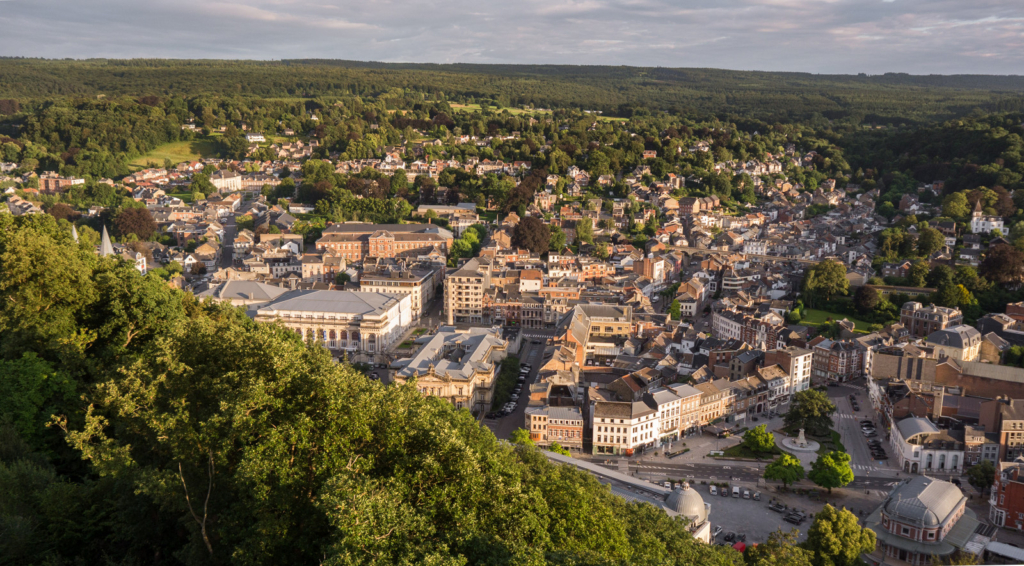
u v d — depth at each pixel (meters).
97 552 105.69
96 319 163.00
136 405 105.19
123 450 102.00
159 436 98.50
